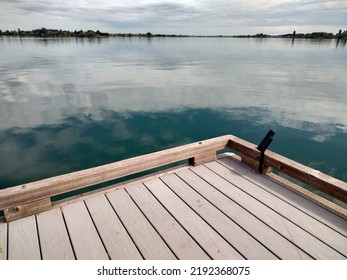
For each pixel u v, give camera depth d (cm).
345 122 1049
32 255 217
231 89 1678
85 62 3334
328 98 1423
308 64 3281
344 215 260
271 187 315
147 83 1880
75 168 705
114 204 285
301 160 757
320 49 7088
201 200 291
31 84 1792
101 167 298
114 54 4850
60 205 281
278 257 213
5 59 3578
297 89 1673
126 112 1187
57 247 226
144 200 292
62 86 1734
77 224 254
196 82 1930
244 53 5634
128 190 312
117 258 214
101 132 956
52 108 1236
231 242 229
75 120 1078
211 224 252
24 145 842
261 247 223
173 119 1100
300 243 226
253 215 265
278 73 2453
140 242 231
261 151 338
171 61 3662
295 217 260
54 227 250
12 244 228
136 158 321
